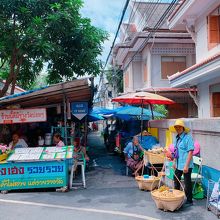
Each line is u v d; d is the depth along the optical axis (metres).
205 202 6.32
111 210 5.93
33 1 11.35
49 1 11.80
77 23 12.16
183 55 18.61
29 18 11.37
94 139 28.20
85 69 13.30
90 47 12.83
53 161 7.63
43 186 7.60
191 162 6.15
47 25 11.48
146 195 7.04
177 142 6.44
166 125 9.55
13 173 7.59
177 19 13.73
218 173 6.23
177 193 5.98
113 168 11.29
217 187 5.74
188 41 18.31
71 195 7.21
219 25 11.79
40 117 8.90
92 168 11.34
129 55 21.22
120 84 30.38
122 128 15.06
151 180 7.37
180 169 6.29
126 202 6.48
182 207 6.01
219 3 11.34
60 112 11.03
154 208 5.99
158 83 18.48
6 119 8.83
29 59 12.35
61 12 11.39
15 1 11.19
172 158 7.03
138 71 21.11
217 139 6.34
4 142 10.41
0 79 13.93
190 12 12.95
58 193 7.44
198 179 6.62
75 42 12.72
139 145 9.52
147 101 10.62
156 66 18.48
